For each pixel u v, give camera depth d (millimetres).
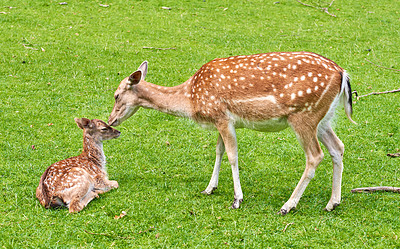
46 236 5680
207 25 15719
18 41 13414
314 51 13820
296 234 5832
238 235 5793
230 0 18281
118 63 12453
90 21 15414
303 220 6156
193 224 6043
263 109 6223
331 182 7402
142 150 8539
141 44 13844
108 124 7344
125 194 6797
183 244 5613
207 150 8664
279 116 6207
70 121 9500
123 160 8117
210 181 6988
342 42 14656
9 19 14984
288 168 7992
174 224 6051
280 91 6113
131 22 15578
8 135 8695
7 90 10594
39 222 5977
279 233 5859
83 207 6348
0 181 7062
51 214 6160
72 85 11109
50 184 6262
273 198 6824
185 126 9617
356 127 9539
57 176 6301
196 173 7742
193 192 6973
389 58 13375
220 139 6918
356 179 7504
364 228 5988
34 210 6250
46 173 6438
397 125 9562
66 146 8492
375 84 11680
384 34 15391
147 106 7258
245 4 18000
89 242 5637
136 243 5641
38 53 12695
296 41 14586
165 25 15469
